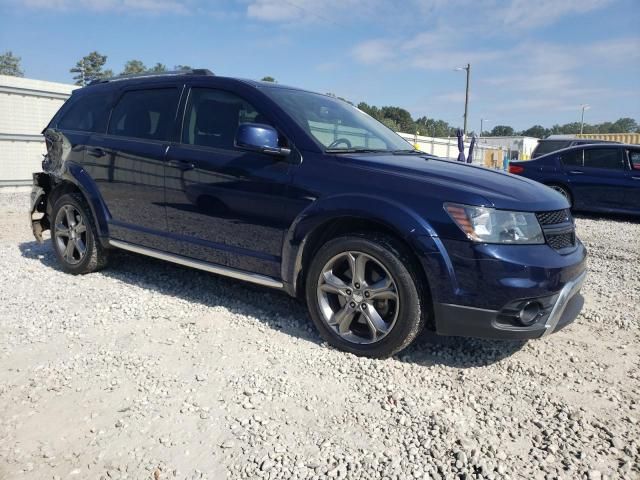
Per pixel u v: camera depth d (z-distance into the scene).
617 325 4.11
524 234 3.04
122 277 4.98
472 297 2.99
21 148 12.11
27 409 2.75
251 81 4.14
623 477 2.27
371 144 4.14
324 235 3.55
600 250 7.20
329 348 3.45
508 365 3.32
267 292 4.57
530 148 46.28
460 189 3.10
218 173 3.89
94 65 69.62
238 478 2.25
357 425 2.62
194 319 3.90
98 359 3.28
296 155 3.60
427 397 2.89
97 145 4.77
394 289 3.18
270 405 2.79
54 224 5.18
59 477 2.26
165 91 4.49
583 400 2.92
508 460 2.38
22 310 4.11
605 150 10.52
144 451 2.43
